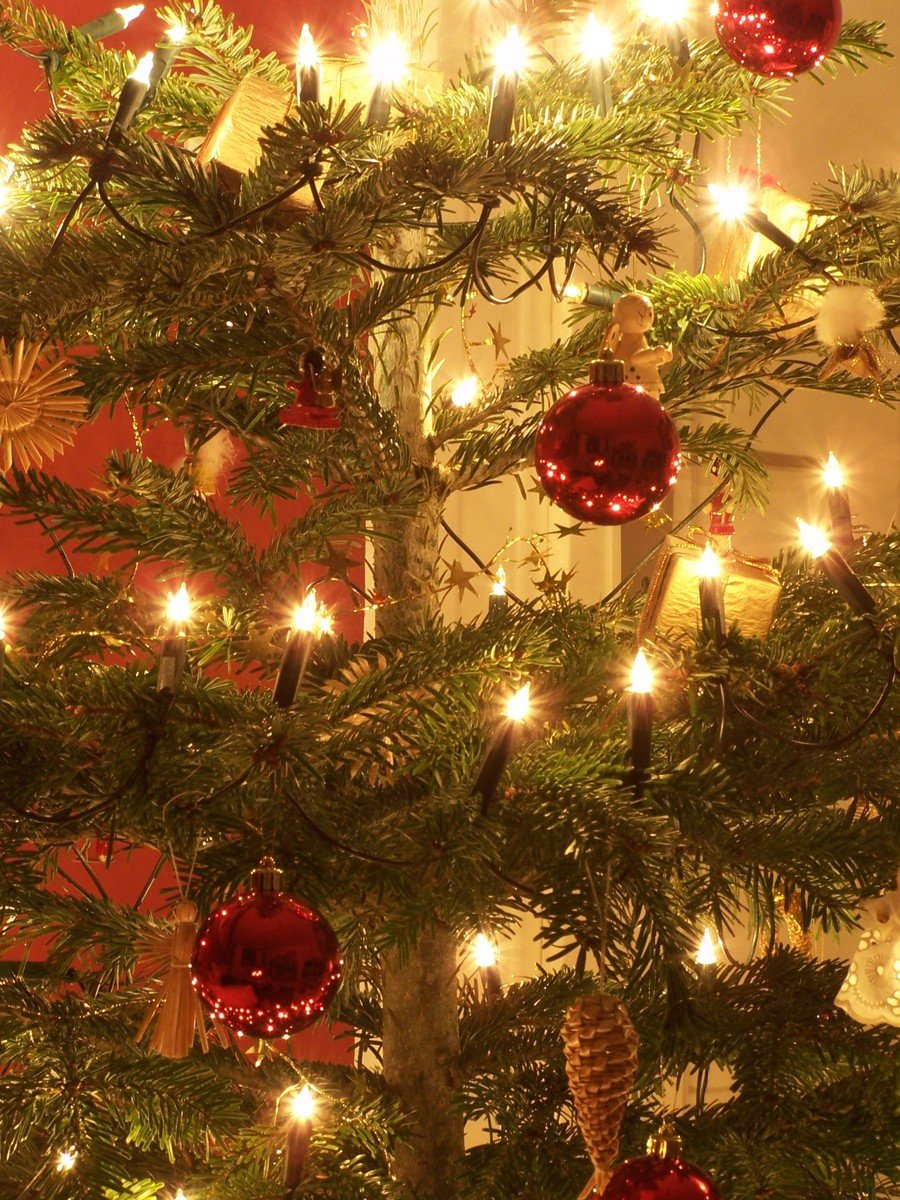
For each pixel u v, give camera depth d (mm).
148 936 1174
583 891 1077
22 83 1577
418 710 1105
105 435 1604
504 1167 1174
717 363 1232
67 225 1084
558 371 1285
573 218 1158
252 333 1165
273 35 1583
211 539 1190
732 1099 1209
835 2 1154
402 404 1285
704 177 1375
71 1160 1164
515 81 1084
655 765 1107
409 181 1074
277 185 1078
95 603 1176
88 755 1072
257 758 1026
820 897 1114
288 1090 1207
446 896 1076
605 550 1687
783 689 1136
